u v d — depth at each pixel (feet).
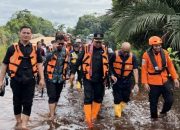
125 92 26.13
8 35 119.44
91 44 23.76
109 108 28.78
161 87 24.61
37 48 21.84
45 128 22.34
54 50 25.35
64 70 25.41
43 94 35.37
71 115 26.13
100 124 23.50
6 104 30.14
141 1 44.96
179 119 24.88
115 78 25.09
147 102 31.24
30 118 24.88
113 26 47.01
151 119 24.88
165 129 22.31
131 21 44.09
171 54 40.42
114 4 52.90
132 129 22.31
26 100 21.75
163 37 41.96
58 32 25.53
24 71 21.43
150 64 24.40
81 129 22.25
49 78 25.26
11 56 21.40
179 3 45.73
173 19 41.52
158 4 44.21
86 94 23.34
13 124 23.12
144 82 24.48
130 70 25.89
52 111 25.29
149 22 42.80
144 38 47.47
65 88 39.99
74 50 37.32
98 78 23.76
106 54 23.76
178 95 33.94
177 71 40.57
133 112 27.20
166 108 25.16
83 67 23.71
